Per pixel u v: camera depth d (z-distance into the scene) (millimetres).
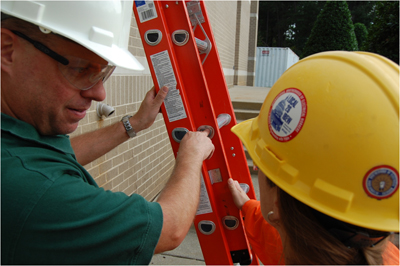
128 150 2896
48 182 798
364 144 735
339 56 830
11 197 757
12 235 757
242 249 1530
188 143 1203
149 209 885
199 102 1354
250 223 1341
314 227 825
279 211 913
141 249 846
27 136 899
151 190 3553
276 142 900
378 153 727
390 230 740
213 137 1376
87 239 790
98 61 981
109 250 809
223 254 1468
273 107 919
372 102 735
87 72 955
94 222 795
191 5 1450
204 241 1483
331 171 777
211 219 1443
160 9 1253
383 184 739
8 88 896
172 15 1283
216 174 1440
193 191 1051
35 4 837
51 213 769
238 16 10891
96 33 942
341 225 806
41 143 929
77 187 834
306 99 816
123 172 2824
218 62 1546
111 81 2467
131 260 844
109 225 813
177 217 953
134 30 2795
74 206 794
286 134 862
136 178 3117
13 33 855
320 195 795
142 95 3094
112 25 1037
